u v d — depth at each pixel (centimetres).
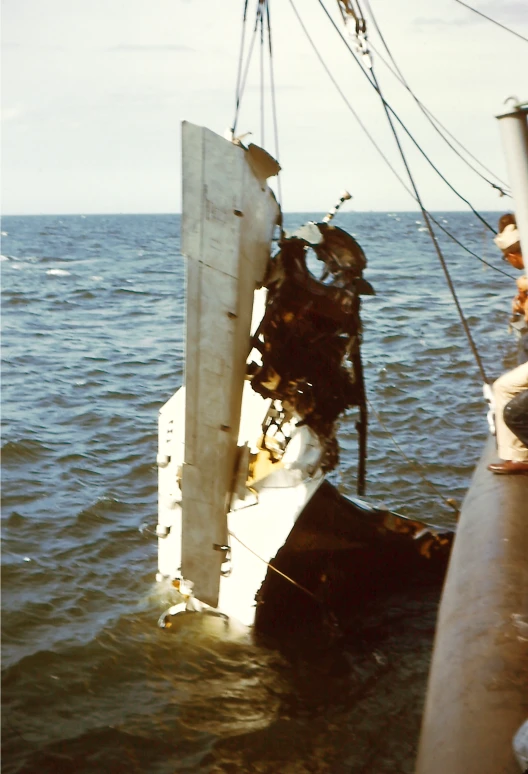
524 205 272
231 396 659
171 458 820
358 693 669
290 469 733
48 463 1269
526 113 269
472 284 4191
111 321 3011
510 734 349
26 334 2689
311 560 809
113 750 606
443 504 1090
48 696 669
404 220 17438
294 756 598
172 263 5997
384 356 2134
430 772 349
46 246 8562
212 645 739
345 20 680
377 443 1357
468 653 426
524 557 520
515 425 569
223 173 611
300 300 664
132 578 874
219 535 714
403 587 848
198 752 605
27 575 874
